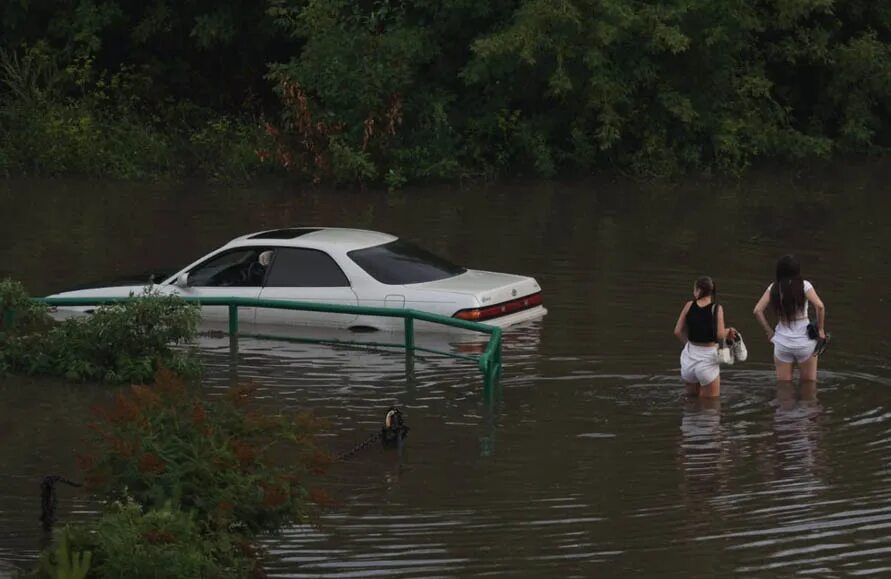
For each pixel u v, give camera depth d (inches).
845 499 900.0
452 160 2652.6
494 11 2810.0
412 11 2824.8
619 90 2733.8
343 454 1005.2
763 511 876.6
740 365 1275.8
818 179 2699.3
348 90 2645.2
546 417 1104.2
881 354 1315.2
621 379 1220.5
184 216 2188.7
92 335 1262.3
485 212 2266.2
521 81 2787.9
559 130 2837.1
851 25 3129.9
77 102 2849.4
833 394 1172.5
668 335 1381.6
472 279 1433.3
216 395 1168.2
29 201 2341.3
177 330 1267.2
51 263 1777.8
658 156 2765.7
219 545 727.7
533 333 1387.8
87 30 2903.5
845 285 1653.5
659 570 773.9
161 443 765.3
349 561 790.5
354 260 1408.7
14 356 1273.4
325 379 1225.4
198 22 2920.8
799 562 786.8
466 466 976.9
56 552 701.9
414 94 2778.1
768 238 1993.1
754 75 2918.3
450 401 1152.8
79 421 1098.1
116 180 2630.4
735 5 2787.9
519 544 818.2
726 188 2588.6
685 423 1086.4
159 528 703.1
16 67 2842.0
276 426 806.5
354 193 2512.3
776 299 1209.4
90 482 762.8
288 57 3129.9
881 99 3120.1
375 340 1373.0
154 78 3070.9
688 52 2834.6
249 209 2273.6
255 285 1432.1
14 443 1035.3
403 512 877.2
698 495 909.8
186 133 2982.3
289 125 2669.8
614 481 942.4
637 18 2679.6
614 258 1819.6
